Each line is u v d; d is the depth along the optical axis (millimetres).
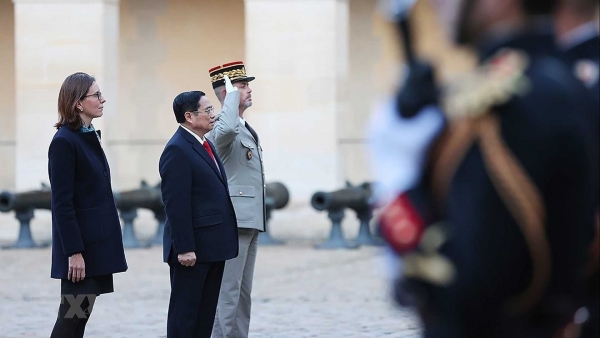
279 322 13141
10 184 31891
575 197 2646
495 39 2812
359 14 30438
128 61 31094
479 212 2600
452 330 2645
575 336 3168
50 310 14289
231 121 10453
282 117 27359
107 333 12445
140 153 31062
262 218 10742
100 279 9312
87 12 27750
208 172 9656
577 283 2760
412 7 2896
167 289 16188
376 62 30375
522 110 2641
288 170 27297
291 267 19031
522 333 2682
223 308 10453
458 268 2604
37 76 27812
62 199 9008
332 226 22797
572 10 3371
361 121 30391
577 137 2648
